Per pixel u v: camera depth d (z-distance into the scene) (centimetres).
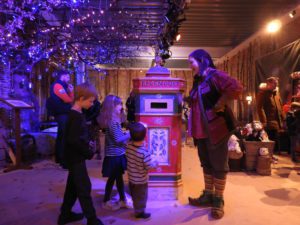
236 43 1102
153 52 1356
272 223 274
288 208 312
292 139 554
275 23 770
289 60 686
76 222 278
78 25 790
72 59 978
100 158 595
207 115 290
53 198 348
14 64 700
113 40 936
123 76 1554
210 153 296
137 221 278
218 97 289
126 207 311
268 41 859
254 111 938
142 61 1477
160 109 334
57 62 970
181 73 1523
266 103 595
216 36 989
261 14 731
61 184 409
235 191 369
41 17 638
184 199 341
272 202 329
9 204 328
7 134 579
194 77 319
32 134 628
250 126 490
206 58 307
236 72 1188
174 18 425
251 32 923
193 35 980
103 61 1066
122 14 734
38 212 304
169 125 335
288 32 734
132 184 283
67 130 254
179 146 340
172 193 336
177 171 339
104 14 731
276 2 646
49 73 988
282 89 715
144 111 334
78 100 258
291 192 365
